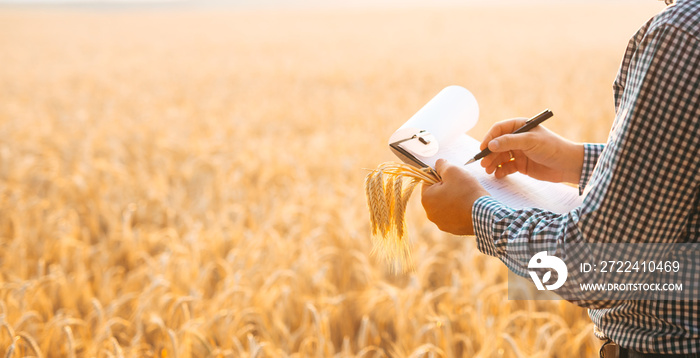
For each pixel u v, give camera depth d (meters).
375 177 1.56
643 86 1.13
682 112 1.09
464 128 1.75
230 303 3.28
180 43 32.78
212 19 56.50
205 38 35.88
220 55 25.62
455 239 4.43
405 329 3.06
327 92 14.48
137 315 2.94
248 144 7.93
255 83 16.61
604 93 12.34
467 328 3.24
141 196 5.84
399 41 30.39
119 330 3.34
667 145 1.11
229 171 6.64
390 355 3.18
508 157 1.74
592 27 37.72
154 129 9.56
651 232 1.16
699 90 1.08
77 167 6.52
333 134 9.02
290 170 6.66
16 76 19.22
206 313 3.16
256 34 38.12
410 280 3.52
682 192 1.13
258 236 4.14
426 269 3.72
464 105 1.74
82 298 3.60
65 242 4.17
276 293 3.32
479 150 1.75
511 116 10.05
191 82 17.17
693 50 1.08
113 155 7.57
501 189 1.62
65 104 13.41
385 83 15.65
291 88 15.32
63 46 31.77
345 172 6.53
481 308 2.98
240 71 19.58
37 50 29.53
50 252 4.30
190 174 6.52
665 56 1.10
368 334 3.31
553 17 47.97
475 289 3.28
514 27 39.16
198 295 3.25
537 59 20.55
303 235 4.44
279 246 4.02
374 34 35.88
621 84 1.31
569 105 10.78
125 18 60.66
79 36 39.03
